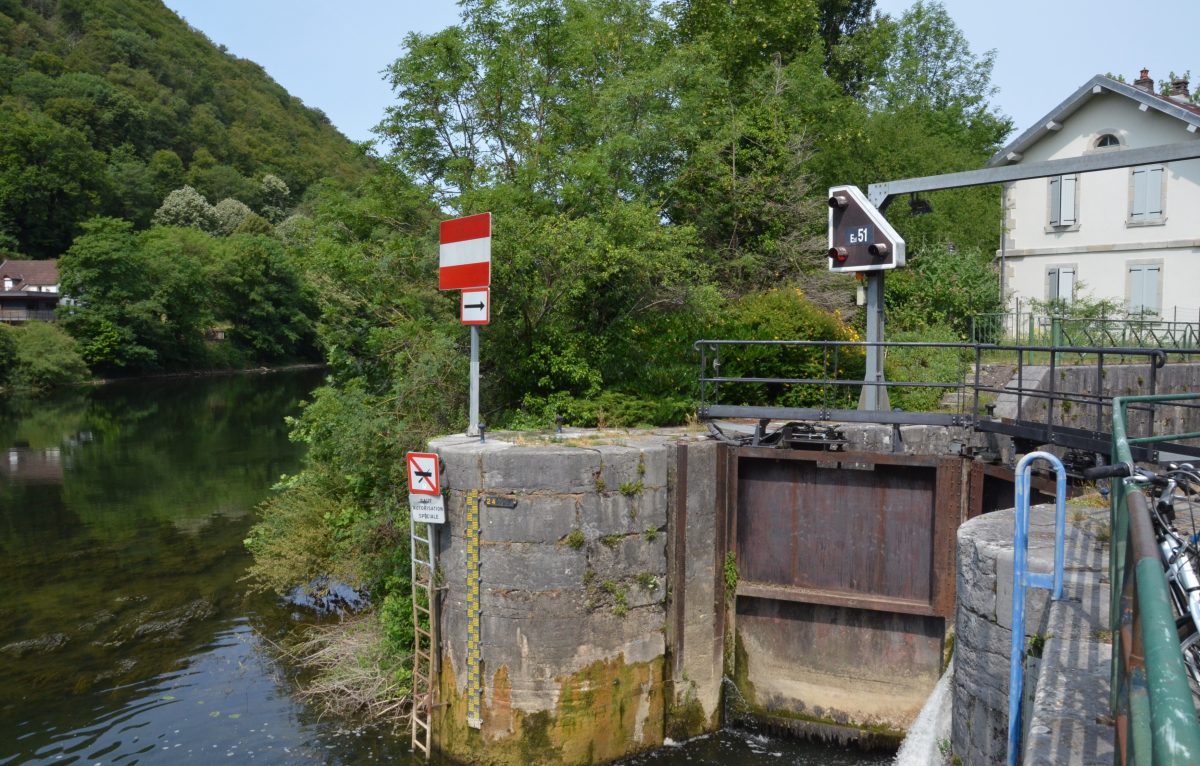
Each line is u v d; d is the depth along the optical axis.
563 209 13.84
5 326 53.00
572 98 15.62
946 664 10.10
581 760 9.42
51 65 119.19
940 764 6.87
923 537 10.38
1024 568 4.66
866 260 11.16
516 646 9.21
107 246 60.50
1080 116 24.73
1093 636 4.26
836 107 23.86
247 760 9.45
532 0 15.47
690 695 10.34
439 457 9.38
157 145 115.38
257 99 158.50
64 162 82.69
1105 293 24.56
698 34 22.69
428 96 15.31
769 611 10.91
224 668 11.82
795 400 14.29
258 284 74.44
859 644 10.61
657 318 14.12
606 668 9.50
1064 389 15.28
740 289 18.78
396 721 10.30
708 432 11.44
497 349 13.27
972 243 25.77
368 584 13.42
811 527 10.80
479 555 9.25
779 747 10.45
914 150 25.53
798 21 24.14
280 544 14.27
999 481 10.38
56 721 10.27
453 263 10.37
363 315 15.27
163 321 63.50
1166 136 23.48
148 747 9.68
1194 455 7.98
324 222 15.49
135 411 42.25
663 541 9.85
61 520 19.55
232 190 111.56
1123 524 3.47
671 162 18.03
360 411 12.74
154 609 13.95
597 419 12.23
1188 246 23.42
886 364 15.88
